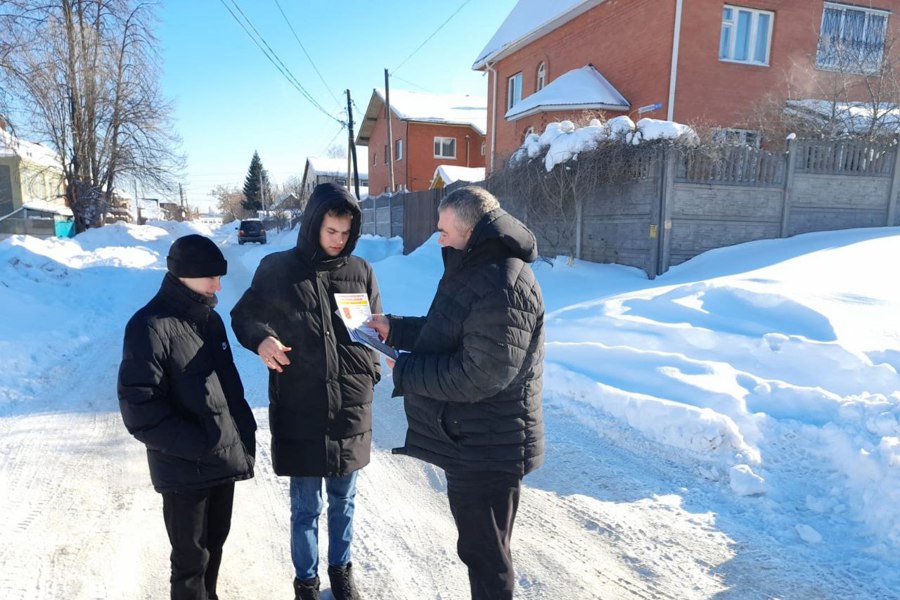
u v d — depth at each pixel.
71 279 10.83
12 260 10.31
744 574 2.59
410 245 17.45
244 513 3.31
